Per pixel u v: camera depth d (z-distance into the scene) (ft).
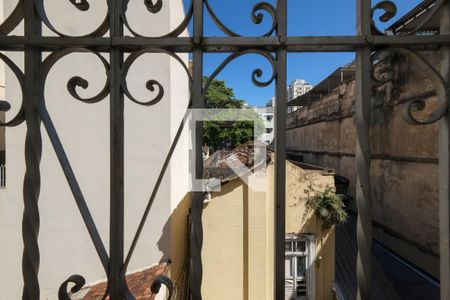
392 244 21.74
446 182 2.84
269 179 14.49
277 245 2.92
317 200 14.65
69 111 11.59
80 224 11.70
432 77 2.84
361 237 2.85
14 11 2.99
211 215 14.40
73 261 11.63
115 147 2.95
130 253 3.06
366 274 2.81
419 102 2.82
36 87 2.98
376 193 24.16
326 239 14.75
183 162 15.39
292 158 48.73
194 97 2.98
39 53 3.03
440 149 2.90
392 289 16.49
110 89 2.95
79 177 11.62
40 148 3.03
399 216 20.92
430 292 16.08
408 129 19.74
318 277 14.61
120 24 2.96
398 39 2.83
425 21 2.84
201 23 2.91
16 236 11.80
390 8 2.87
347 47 2.96
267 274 14.12
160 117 11.88
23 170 11.83
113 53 2.95
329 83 36.96
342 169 30.45
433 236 17.37
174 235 12.55
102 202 11.62
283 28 2.90
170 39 2.93
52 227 11.67
